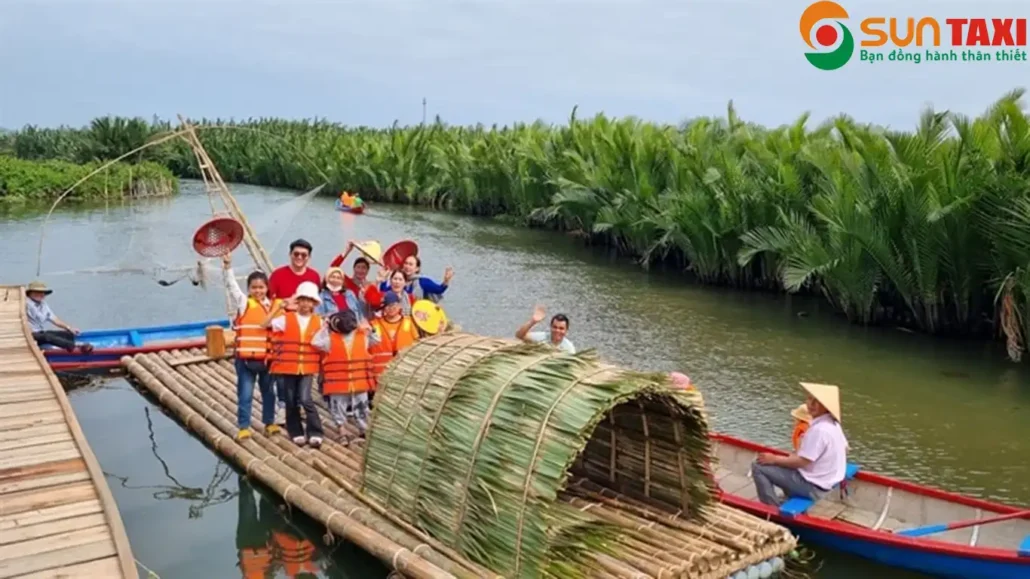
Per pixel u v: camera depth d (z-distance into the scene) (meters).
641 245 23.05
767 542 6.16
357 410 8.39
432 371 6.59
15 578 5.04
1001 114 13.12
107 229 26.47
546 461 5.38
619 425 6.91
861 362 13.19
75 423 7.64
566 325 7.97
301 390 8.05
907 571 6.19
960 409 10.88
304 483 7.22
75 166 39.81
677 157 22.23
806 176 18.62
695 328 15.48
